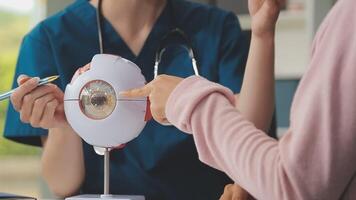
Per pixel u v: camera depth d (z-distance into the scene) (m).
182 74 1.24
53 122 0.97
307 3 2.41
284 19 2.57
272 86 1.08
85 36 1.25
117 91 0.86
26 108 0.95
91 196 0.96
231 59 1.27
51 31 1.25
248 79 1.08
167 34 1.27
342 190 0.58
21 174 3.46
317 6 2.35
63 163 1.16
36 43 1.24
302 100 0.59
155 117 0.73
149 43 1.25
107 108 0.86
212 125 0.65
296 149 0.57
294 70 2.61
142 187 1.17
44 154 1.17
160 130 1.19
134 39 1.26
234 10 2.28
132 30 1.26
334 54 0.57
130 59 1.24
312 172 0.57
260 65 1.07
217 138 0.64
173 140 1.18
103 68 0.87
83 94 0.87
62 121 0.98
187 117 0.66
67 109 0.88
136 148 1.18
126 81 0.86
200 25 1.30
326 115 0.56
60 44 1.23
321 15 2.35
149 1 1.26
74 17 1.27
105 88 0.86
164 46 1.26
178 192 1.18
